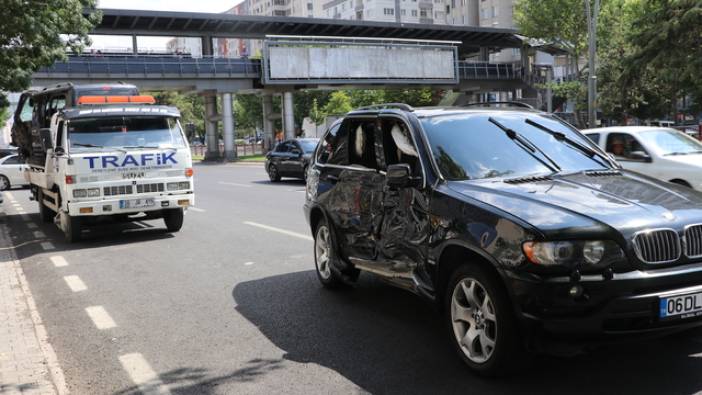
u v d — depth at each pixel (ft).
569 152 17.46
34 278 27.07
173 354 16.72
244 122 283.38
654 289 12.27
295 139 78.74
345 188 19.89
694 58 89.92
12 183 84.94
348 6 391.45
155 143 36.50
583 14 165.58
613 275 12.16
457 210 14.49
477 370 13.98
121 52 171.22
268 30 191.11
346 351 16.25
